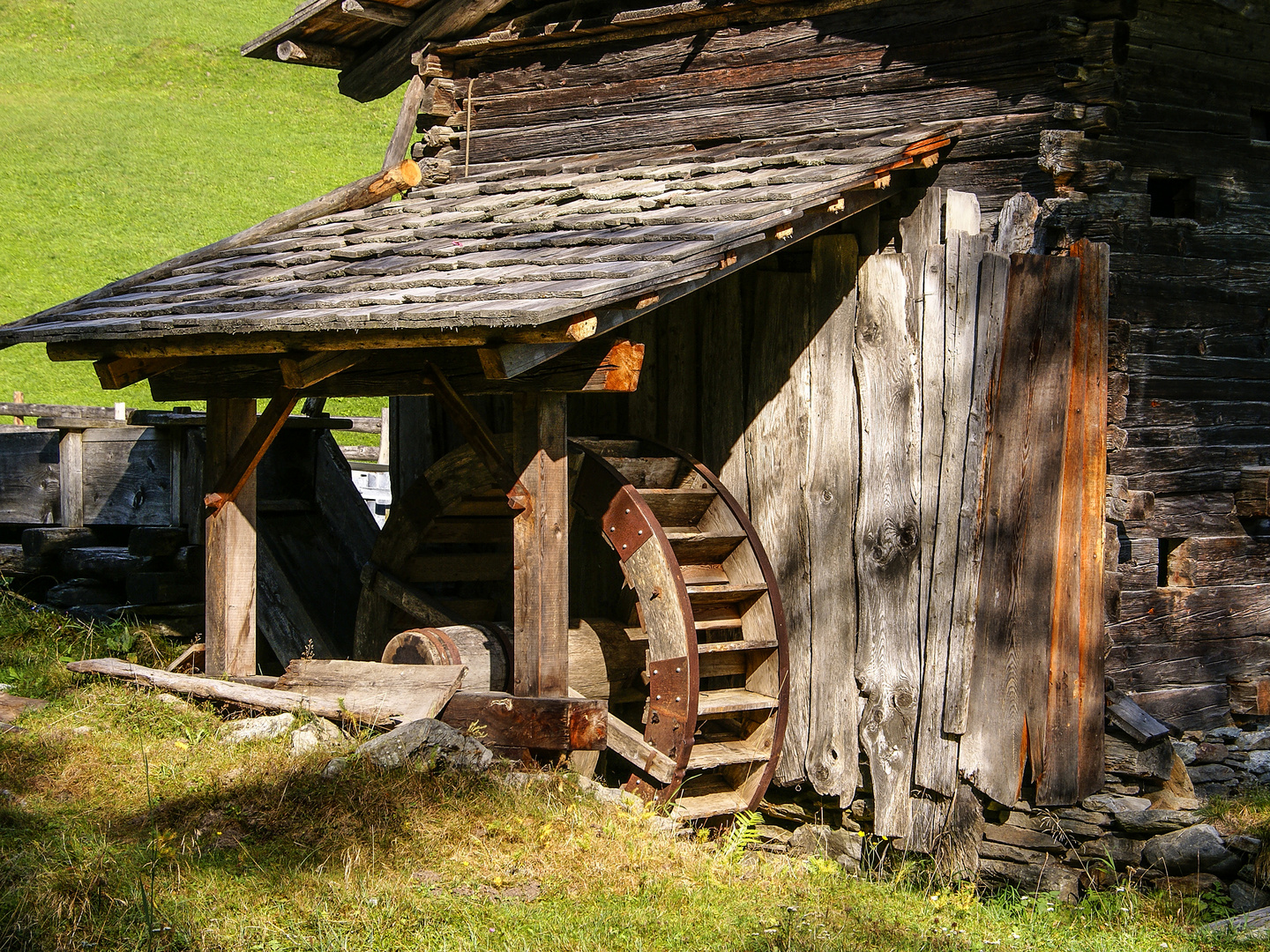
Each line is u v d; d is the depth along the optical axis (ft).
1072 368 21.74
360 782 18.40
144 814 17.83
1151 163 23.40
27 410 36.55
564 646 21.21
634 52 28.84
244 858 16.56
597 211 23.66
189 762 19.86
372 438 56.65
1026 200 22.48
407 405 32.81
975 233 23.09
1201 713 24.16
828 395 24.23
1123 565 23.07
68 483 31.37
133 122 118.83
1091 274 21.79
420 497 26.37
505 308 17.24
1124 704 22.27
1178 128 23.80
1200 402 24.20
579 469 23.80
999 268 22.17
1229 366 24.75
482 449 21.53
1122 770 22.09
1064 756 21.68
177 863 16.10
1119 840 21.45
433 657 22.97
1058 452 21.70
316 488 31.42
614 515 23.34
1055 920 19.67
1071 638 21.72
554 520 21.03
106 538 31.81
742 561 24.31
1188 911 19.75
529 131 30.55
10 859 15.69
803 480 24.54
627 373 19.86
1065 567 21.75
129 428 30.86
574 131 29.73
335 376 23.39
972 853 22.38
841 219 22.63
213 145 115.85
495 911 15.71
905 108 24.68
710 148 27.55
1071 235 22.40
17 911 14.26
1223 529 24.61
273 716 21.56
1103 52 22.18
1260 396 25.46
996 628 22.08
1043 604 21.67
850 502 23.93
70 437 31.32
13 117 116.98
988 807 22.54
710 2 26.78
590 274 18.75
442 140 31.83
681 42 28.07
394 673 22.18
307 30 31.24
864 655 23.62
